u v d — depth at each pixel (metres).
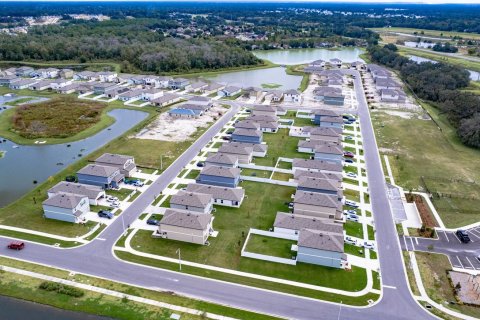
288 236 90.69
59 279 76.12
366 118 179.75
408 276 79.25
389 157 137.12
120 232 91.56
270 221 97.31
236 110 188.25
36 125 161.00
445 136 158.00
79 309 69.38
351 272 80.12
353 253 86.00
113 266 80.19
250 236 91.31
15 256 82.38
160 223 88.44
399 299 73.19
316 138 147.50
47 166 128.38
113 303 70.62
